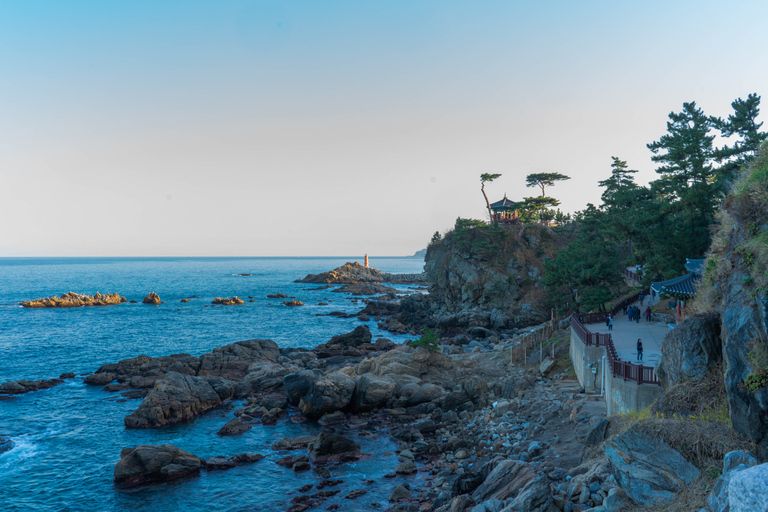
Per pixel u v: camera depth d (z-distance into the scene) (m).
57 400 47.78
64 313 116.50
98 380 53.41
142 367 55.47
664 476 14.82
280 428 40.41
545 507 16.05
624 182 99.12
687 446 15.23
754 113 50.25
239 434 39.09
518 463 21.88
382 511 26.41
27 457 34.72
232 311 123.81
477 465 28.28
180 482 30.73
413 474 30.97
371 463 32.97
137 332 90.00
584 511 15.85
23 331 89.19
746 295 15.97
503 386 43.22
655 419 16.92
